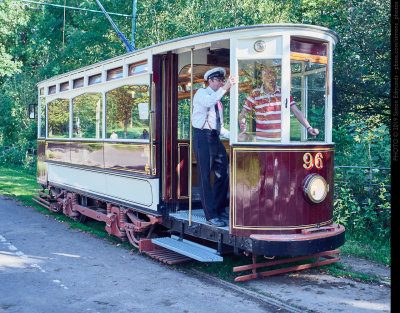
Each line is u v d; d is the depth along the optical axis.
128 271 5.87
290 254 4.86
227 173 5.75
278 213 5.04
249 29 5.07
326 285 5.34
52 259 6.43
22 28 25.39
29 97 23.23
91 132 8.20
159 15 14.66
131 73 6.88
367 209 7.38
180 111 6.39
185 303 4.73
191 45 5.66
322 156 5.32
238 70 5.14
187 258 6.16
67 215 9.49
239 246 5.16
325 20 9.66
